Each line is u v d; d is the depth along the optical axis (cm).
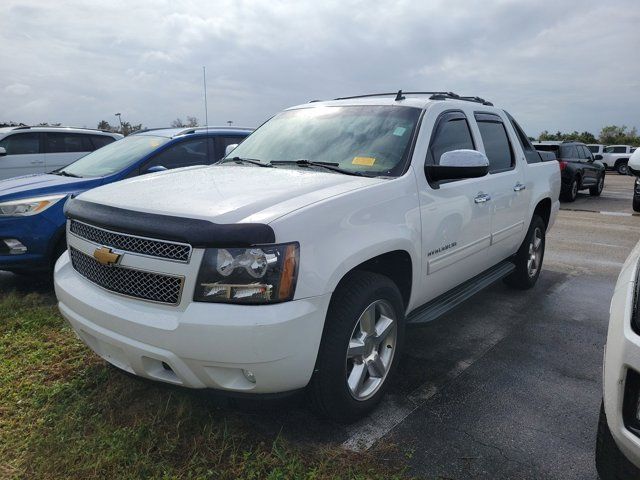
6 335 388
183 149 634
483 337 418
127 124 1344
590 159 1639
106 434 262
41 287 529
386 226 286
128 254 247
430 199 327
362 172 321
